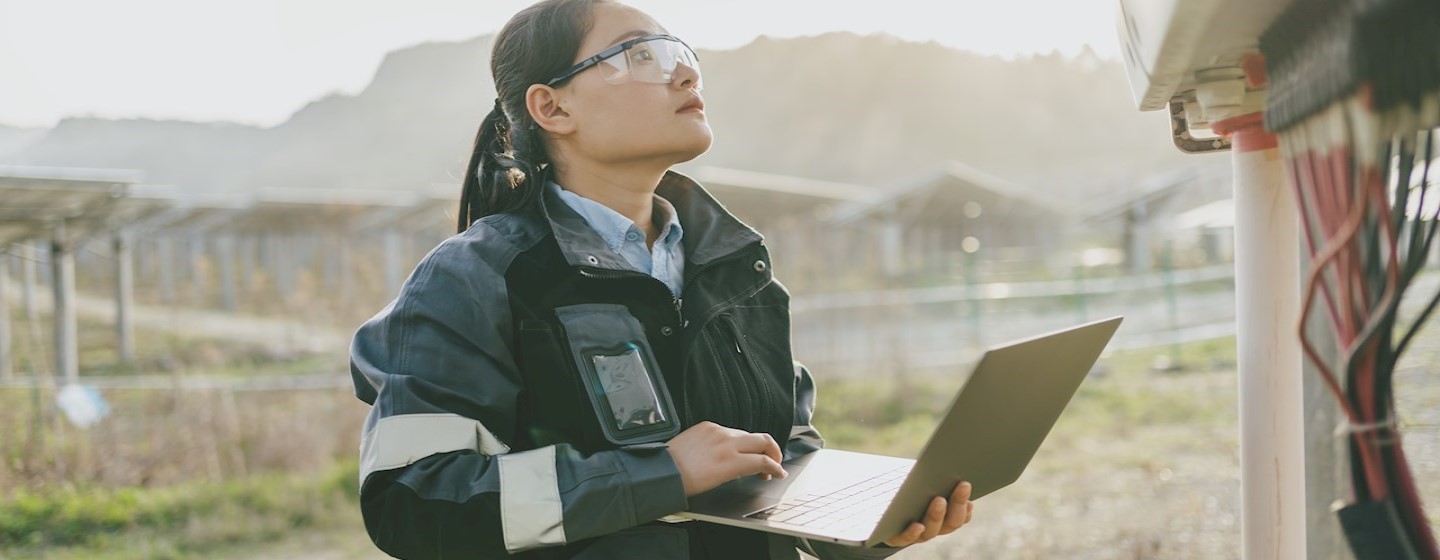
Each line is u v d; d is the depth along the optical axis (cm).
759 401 145
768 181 3105
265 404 935
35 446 751
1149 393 988
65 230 1570
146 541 633
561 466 118
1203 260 3625
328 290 3066
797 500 125
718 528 141
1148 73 109
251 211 2980
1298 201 88
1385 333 78
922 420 955
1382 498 81
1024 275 3284
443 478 117
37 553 616
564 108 142
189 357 1903
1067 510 561
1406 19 65
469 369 124
